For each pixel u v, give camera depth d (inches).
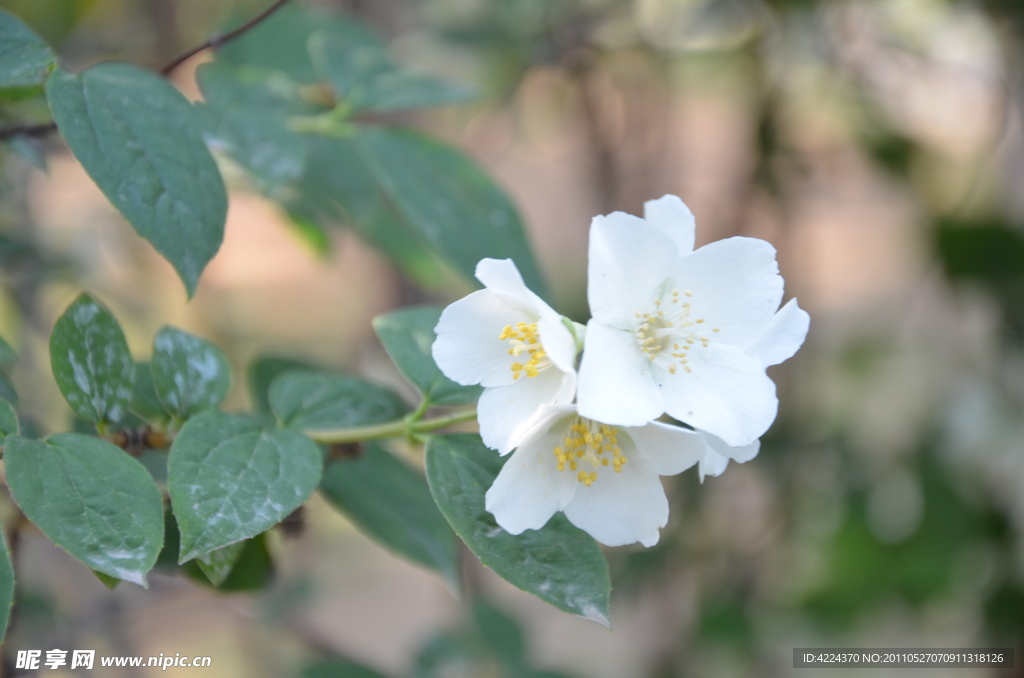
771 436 24.6
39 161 13.4
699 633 24.2
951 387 24.5
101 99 11.6
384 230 16.5
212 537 11.0
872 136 24.4
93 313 11.9
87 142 11.4
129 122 11.6
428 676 17.4
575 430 11.6
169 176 11.6
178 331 12.1
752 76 24.8
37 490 10.8
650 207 12.0
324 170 15.2
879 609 22.5
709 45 25.3
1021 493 23.1
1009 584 22.3
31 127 12.7
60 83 11.5
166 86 11.8
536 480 11.5
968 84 24.7
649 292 11.7
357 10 24.5
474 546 11.3
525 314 11.6
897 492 23.4
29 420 12.4
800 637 24.0
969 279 23.4
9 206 17.3
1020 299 23.1
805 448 24.5
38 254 17.4
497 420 11.5
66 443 11.0
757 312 11.7
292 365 14.1
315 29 15.1
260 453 11.4
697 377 11.6
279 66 14.9
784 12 23.0
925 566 22.0
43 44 11.6
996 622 22.5
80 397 11.8
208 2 24.8
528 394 11.6
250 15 15.0
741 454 11.7
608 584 11.3
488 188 14.2
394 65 14.5
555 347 11.2
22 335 18.2
